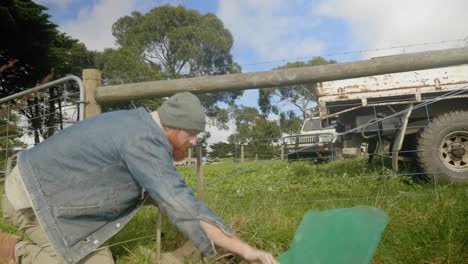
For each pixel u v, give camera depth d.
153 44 40.72
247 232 2.78
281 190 5.23
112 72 33.28
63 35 26.75
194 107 2.01
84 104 3.34
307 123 12.37
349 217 1.81
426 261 2.35
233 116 5.00
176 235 2.84
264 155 6.82
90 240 2.08
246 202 4.05
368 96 5.67
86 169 1.99
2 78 14.05
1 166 4.24
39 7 21.62
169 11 39.69
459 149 4.79
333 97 5.80
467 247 2.41
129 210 2.23
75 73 26.88
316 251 1.76
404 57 2.98
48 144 2.06
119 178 2.02
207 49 39.94
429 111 5.54
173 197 1.81
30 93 3.79
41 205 2.01
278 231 2.78
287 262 1.80
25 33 20.91
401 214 3.08
